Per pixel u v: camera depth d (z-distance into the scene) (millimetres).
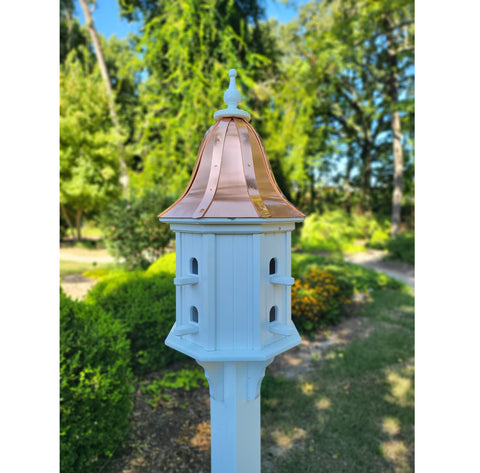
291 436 3248
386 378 4258
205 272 1479
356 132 13312
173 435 3131
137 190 8273
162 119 8281
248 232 1448
